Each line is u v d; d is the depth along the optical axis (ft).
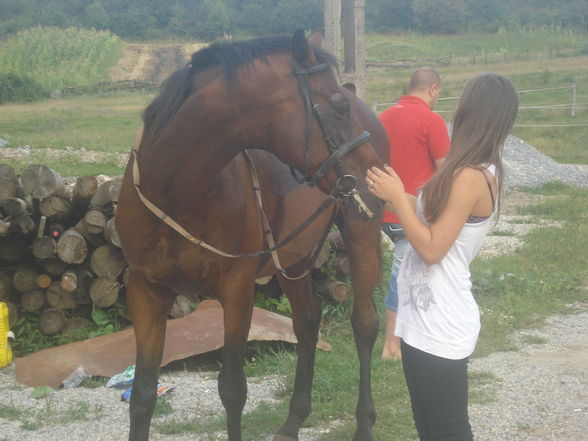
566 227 33.01
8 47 189.37
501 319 19.71
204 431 12.76
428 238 8.06
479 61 169.27
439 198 8.06
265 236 11.41
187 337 16.43
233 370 10.76
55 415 13.46
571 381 15.31
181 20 311.06
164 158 9.80
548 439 12.50
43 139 66.33
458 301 8.32
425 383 8.38
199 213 10.02
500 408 13.91
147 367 10.48
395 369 15.92
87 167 48.57
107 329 18.06
